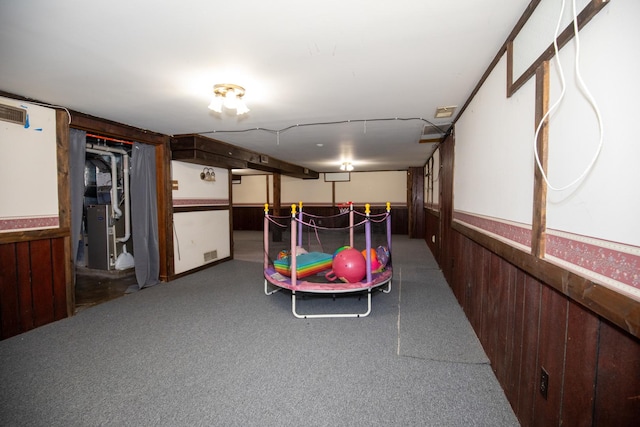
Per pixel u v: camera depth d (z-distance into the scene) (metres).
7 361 2.27
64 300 3.10
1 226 2.62
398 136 4.58
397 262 5.57
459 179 3.38
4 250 2.66
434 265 5.32
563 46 1.22
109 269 4.93
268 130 4.19
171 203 4.52
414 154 6.46
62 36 1.76
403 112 3.35
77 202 3.32
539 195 1.38
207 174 5.34
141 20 1.60
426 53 2.01
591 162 1.04
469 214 2.87
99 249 5.00
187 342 2.55
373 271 3.45
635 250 0.84
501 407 1.74
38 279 2.89
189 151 4.43
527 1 1.47
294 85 2.55
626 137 0.88
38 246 2.90
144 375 2.08
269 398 1.84
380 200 10.05
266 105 3.09
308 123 3.80
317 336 2.65
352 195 10.26
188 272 4.89
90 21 1.60
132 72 2.27
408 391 1.88
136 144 4.10
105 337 2.66
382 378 2.02
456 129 3.55
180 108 3.13
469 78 2.43
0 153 2.61
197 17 1.58
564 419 1.20
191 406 1.77
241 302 3.56
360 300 3.54
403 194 9.88
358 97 2.86
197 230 5.11
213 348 2.45
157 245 4.39
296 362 2.23
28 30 1.69
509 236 1.80
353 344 2.49
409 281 4.34
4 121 2.63
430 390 1.89
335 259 3.36
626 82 0.88
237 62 2.12
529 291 1.53
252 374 2.08
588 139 1.06
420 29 1.72
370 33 1.76
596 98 1.02
